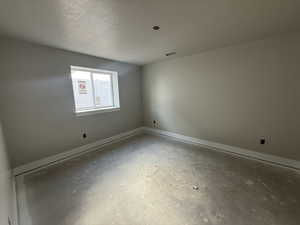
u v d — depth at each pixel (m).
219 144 2.89
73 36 1.95
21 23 1.58
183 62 3.20
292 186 1.70
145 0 1.24
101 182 1.87
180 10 1.42
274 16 1.57
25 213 1.39
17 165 2.10
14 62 2.03
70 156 2.66
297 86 2.00
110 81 3.61
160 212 1.37
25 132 2.16
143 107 4.31
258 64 2.27
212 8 1.40
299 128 2.04
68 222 1.29
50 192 1.69
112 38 2.06
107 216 1.34
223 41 2.29
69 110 2.66
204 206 1.43
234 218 1.29
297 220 1.25
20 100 2.10
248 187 1.70
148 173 2.05
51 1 1.21
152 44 2.35
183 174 2.01
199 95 3.05
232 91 2.59
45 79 2.33
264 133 2.33
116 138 3.61
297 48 1.94
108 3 1.27
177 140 3.48
